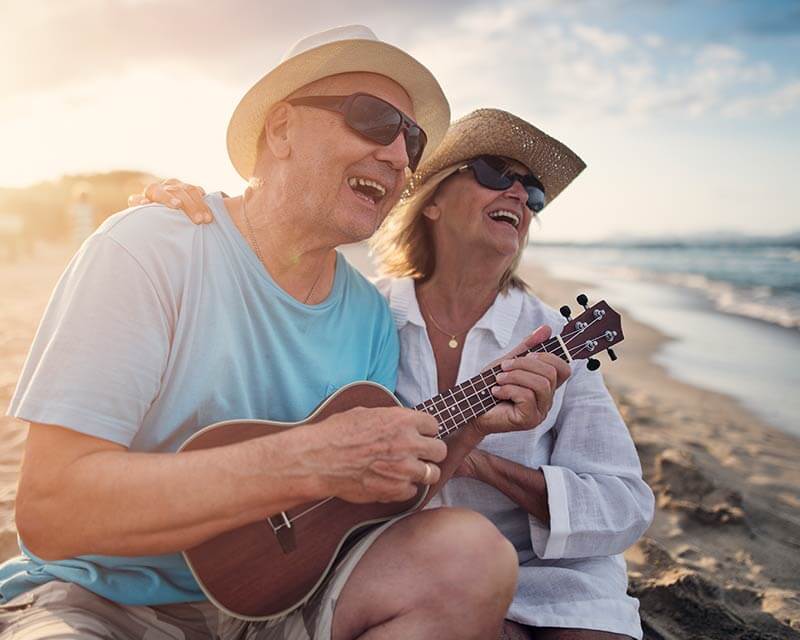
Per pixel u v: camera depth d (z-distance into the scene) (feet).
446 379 8.47
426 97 7.42
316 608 5.96
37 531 5.30
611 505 7.32
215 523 5.29
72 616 5.46
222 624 6.23
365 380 6.81
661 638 9.02
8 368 19.13
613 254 140.56
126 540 5.24
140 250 5.76
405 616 5.60
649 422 18.85
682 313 45.85
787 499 13.74
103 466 5.21
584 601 7.18
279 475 5.30
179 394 5.98
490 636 5.76
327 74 6.67
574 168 8.79
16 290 40.86
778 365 28.53
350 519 6.42
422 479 5.65
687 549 11.49
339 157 6.40
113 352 5.42
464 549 5.67
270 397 6.49
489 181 8.12
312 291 6.93
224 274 6.20
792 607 9.80
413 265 8.92
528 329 8.38
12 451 12.79
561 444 7.90
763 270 87.25
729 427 18.98
